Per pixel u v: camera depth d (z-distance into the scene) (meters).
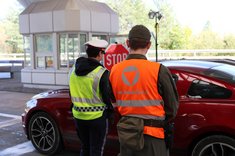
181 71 4.16
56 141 5.15
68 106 4.94
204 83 3.99
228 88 3.86
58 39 12.90
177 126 3.98
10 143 6.05
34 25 13.30
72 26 12.41
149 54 22.69
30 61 13.84
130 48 2.87
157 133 2.73
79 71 3.81
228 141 3.74
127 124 2.76
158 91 2.72
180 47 46.81
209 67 4.29
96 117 3.80
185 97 4.03
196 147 3.95
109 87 2.97
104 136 3.91
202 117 3.85
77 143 4.93
